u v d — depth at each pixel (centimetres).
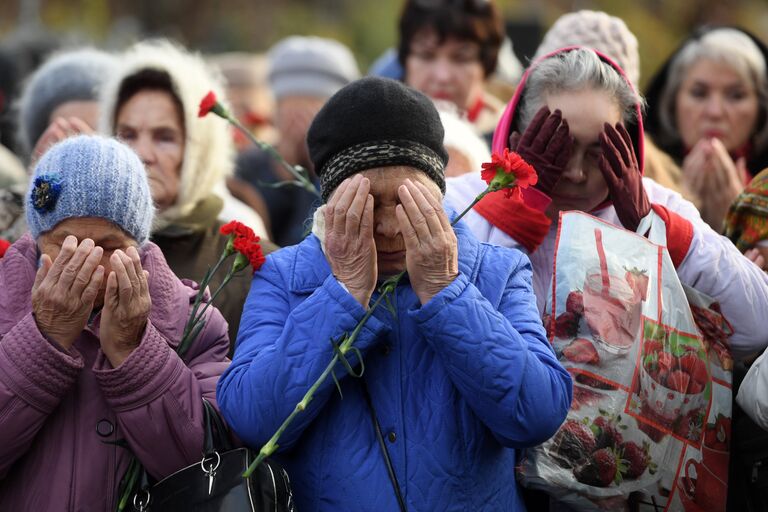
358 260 649
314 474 659
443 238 643
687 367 736
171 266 913
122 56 1058
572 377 715
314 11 3922
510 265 697
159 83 972
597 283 729
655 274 739
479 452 662
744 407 764
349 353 648
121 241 689
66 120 1095
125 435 668
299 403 629
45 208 677
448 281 649
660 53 3531
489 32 1305
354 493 647
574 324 723
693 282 771
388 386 662
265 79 1986
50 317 660
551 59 789
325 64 1677
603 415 712
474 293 650
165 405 668
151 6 3625
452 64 1295
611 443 711
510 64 1531
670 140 1228
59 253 664
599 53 795
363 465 650
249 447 664
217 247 938
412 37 1303
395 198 654
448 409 659
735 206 870
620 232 744
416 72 1309
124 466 677
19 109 1283
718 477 742
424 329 642
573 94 772
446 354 640
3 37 3002
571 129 766
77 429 678
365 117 654
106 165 685
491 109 1337
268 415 644
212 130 973
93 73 1113
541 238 776
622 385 718
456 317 638
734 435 791
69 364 658
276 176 1516
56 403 662
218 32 3703
